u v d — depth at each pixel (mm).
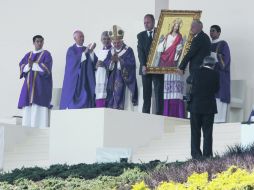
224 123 41219
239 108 46969
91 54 46656
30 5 53812
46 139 44094
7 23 54156
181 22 44281
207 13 49000
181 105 45719
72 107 46281
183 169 28281
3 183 32406
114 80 46125
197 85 34281
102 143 39781
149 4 49688
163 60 44156
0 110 53500
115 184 30094
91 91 46281
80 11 52312
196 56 40781
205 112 34031
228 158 28719
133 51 48469
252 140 35406
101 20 51469
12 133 43938
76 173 32312
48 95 47625
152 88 45750
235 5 48562
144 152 40438
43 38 50188
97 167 32469
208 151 33969
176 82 45656
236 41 48312
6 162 43281
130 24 50031
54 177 32469
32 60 47656
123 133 40562
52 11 53125
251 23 48125
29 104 47281
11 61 53719
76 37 46875
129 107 46781
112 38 46375
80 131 40469
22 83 53188
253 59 47844
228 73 46000
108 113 40094
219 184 24547
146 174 29797
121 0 50719
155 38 44406
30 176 32875
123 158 34250
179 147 40125
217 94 45562
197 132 34281
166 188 25672
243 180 24375
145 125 41500
